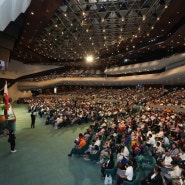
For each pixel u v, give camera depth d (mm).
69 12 15609
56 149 11383
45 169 8805
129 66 40031
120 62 45156
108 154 9180
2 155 10344
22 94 44500
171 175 6871
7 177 8062
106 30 19750
